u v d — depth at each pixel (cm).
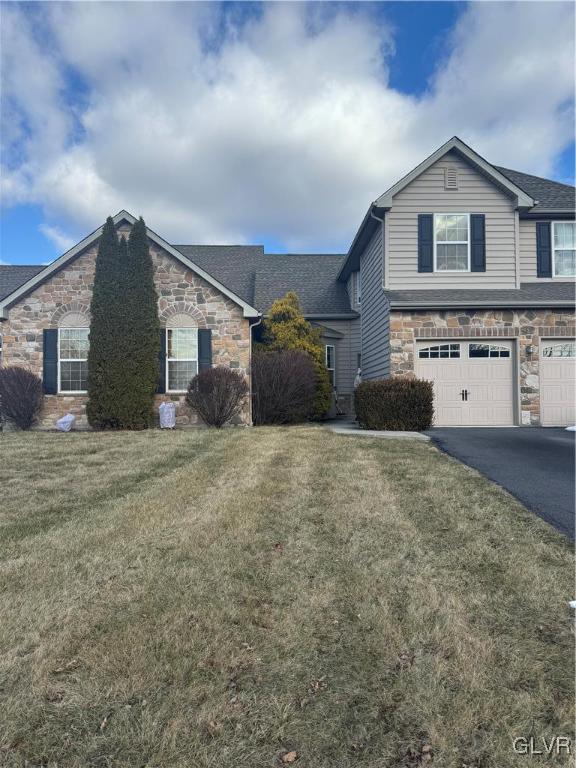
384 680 227
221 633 263
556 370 1176
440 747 189
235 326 1290
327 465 689
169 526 431
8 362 1262
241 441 938
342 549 382
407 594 308
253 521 443
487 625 273
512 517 455
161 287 1287
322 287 1923
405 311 1180
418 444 873
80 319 1270
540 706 211
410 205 1273
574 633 265
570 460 711
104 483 599
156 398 1270
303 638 260
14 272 1895
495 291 1246
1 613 281
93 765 181
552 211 1278
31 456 786
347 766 181
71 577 329
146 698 215
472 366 1186
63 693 217
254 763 183
